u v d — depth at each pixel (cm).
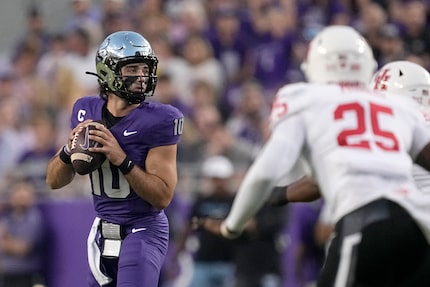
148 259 1925
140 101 1944
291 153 1695
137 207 1953
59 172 1972
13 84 4297
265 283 3219
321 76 1784
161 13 4606
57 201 3409
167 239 1994
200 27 4450
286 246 3253
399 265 1666
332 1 4506
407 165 1700
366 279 1662
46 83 4197
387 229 1645
